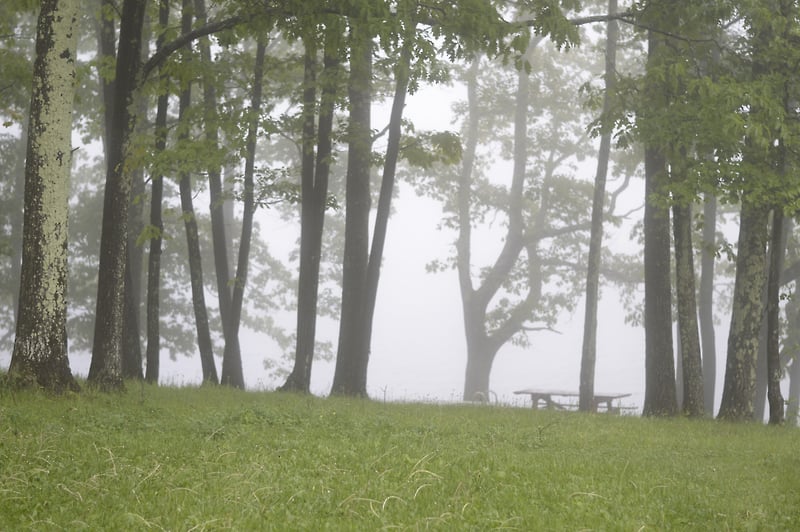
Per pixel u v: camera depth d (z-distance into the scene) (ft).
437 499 26.20
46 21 49.70
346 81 72.79
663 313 76.33
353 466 31.19
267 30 56.44
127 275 73.61
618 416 68.74
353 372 77.20
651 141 67.87
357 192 80.18
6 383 48.39
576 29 59.77
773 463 39.70
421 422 47.73
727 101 62.34
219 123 65.72
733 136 63.57
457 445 39.19
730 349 71.51
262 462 30.63
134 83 55.26
